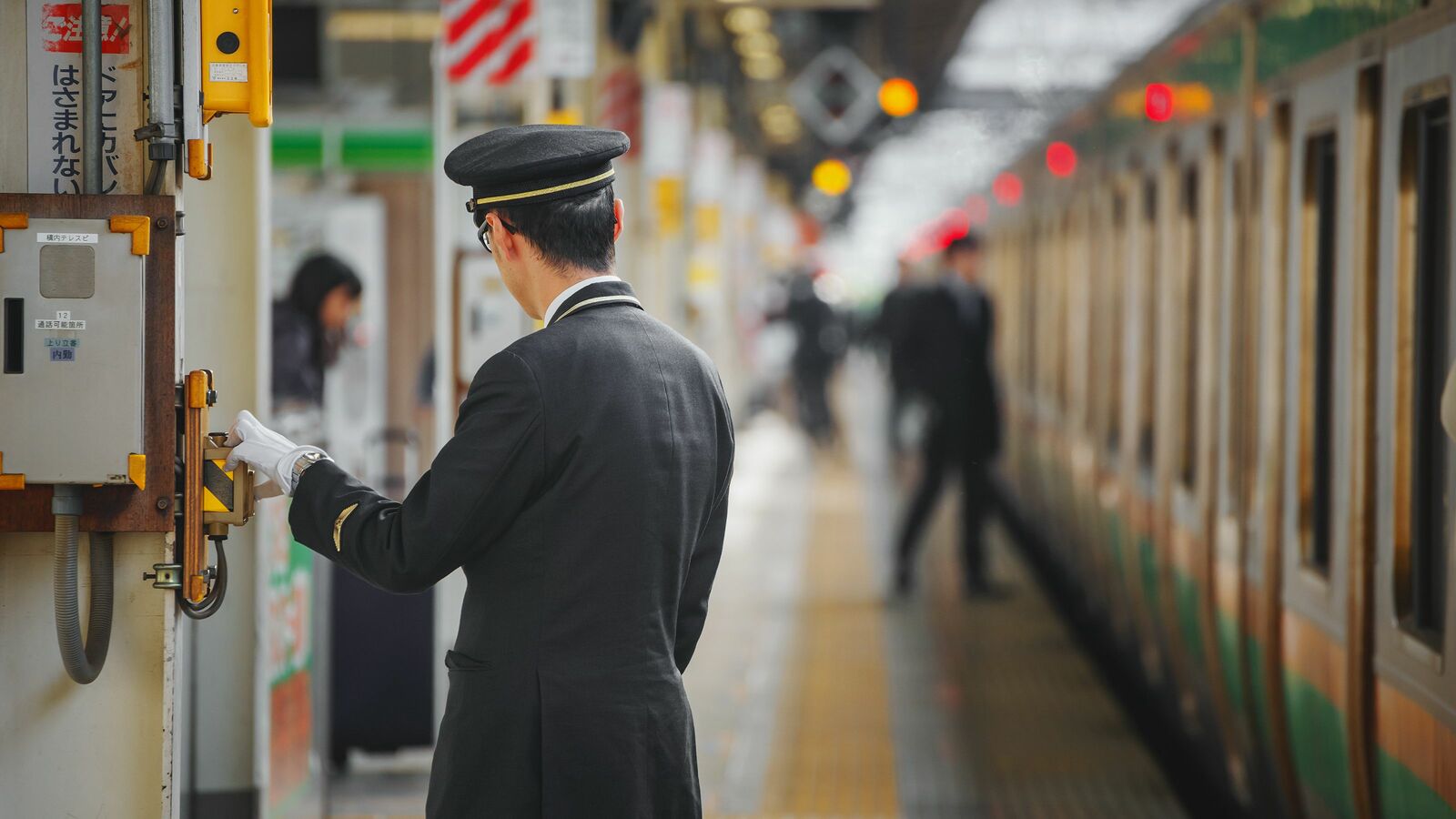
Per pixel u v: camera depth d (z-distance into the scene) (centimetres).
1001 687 2986
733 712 2798
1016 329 4912
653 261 5278
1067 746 2567
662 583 1100
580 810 1059
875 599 3888
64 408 1142
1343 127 1639
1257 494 1953
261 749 1816
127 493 1172
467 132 2473
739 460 7219
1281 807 1917
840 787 2339
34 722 1216
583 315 1113
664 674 1095
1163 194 2581
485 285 2317
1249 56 2012
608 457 1072
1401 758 1451
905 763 2473
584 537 1070
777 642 3394
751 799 2275
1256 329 1964
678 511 1105
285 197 3744
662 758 1084
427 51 3931
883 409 10844
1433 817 1362
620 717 1065
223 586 1216
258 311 1797
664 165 5159
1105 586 3275
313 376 2578
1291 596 1806
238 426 1177
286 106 3875
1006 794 2305
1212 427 2192
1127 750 2548
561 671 1062
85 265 1140
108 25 1183
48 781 1217
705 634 3462
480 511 1052
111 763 1216
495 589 1080
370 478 2475
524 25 2412
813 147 11494
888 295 5775
